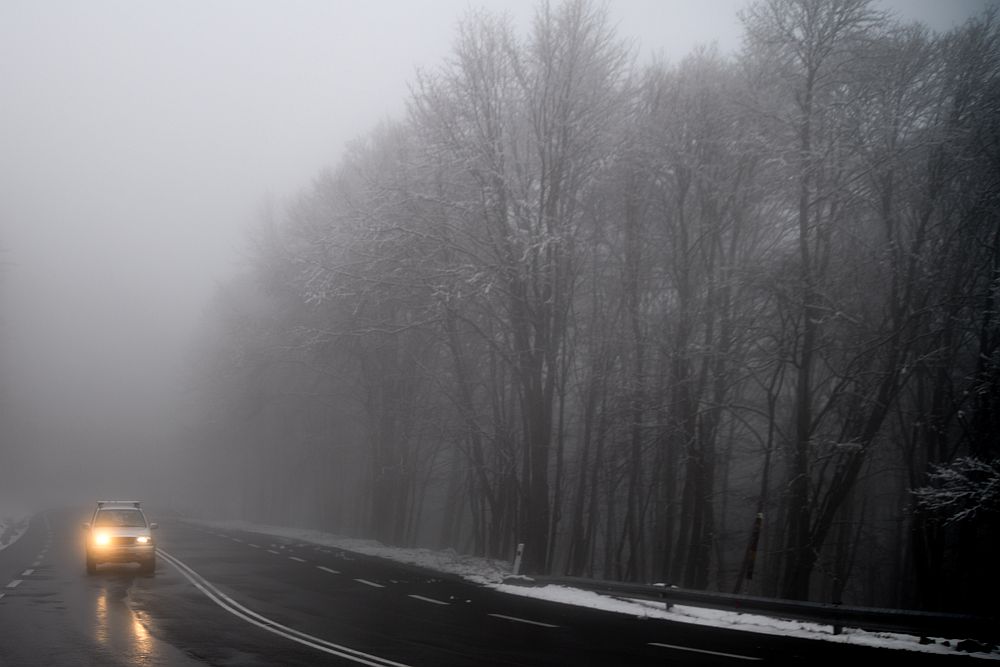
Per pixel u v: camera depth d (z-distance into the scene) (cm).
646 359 2981
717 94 2755
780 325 2677
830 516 2484
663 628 1522
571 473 3603
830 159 2517
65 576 2127
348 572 2453
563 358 3038
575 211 2855
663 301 3088
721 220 2827
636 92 2867
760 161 2683
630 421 2964
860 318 2525
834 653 1256
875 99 2592
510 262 2645
